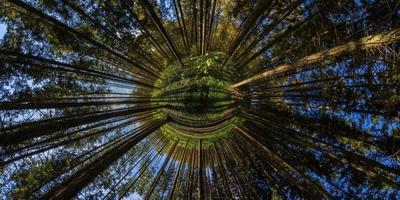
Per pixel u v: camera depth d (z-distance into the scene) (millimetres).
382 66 5727
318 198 7602
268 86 8711
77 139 7266
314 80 7664
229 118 8695
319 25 7113
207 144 9188
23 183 7965
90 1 8078
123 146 6750
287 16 7684
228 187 9680
